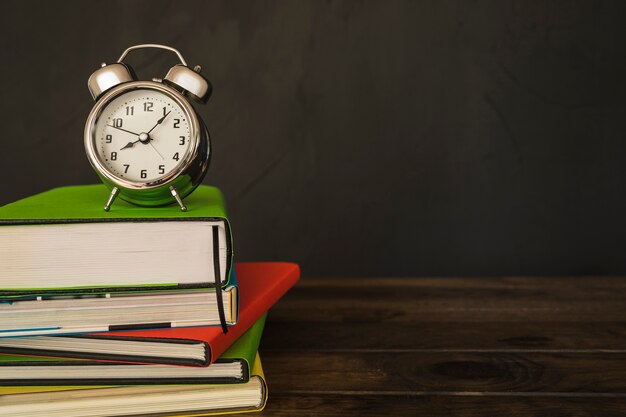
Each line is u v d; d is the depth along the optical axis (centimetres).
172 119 87
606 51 174
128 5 172
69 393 77
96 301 78
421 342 107
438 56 175
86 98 175
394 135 177
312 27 174
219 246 79
